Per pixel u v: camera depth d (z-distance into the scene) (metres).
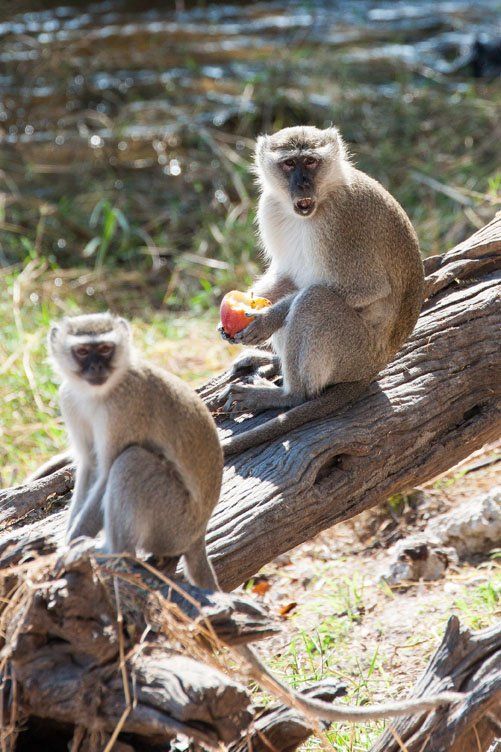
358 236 10.12
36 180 22.06
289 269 10.91
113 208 20.86
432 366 10.01
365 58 26.47
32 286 17.69
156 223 20.41
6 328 15.95
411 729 6.38
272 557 8.19
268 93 23.80
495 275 11.26
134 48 27.56
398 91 24.44
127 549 6.60
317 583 11.11
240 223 19.73
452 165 21.08
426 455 9.51
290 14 31.12
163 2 31.34
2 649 5.86
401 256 10.30
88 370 6.64
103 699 5.56
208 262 18.81
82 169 22.22
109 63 26.42
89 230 20.50
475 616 9.81
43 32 28.05
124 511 6.61
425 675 6.48
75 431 7.12
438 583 10.77
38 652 5.67
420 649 9.62
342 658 9.60
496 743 6.35
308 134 10.38
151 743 5.84
